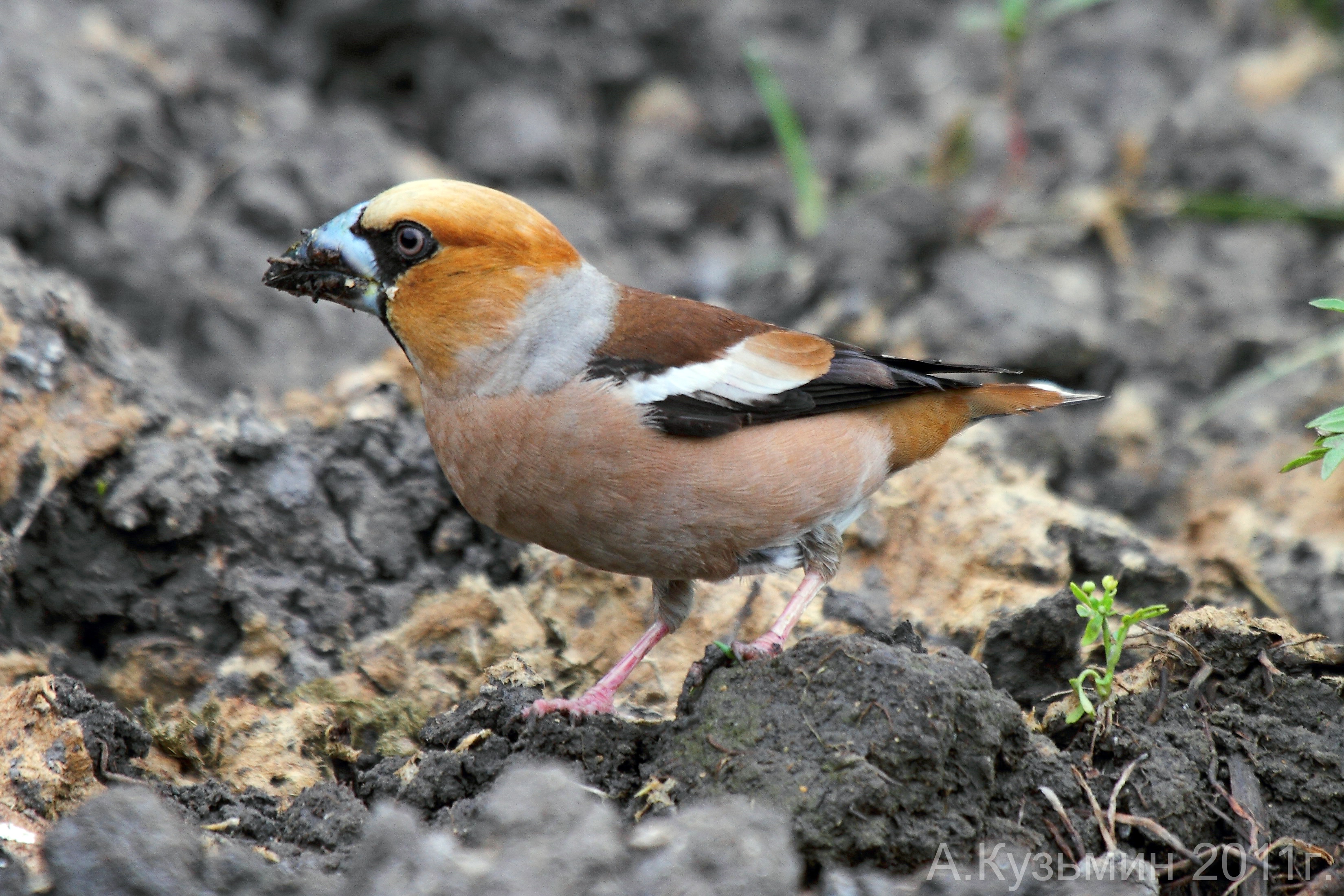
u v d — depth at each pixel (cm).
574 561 1134
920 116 2083
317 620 1076
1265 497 1389
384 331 1559
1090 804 837
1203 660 938
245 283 1548
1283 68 2005
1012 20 1794
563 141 1945
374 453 1154
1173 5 2178
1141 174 1883
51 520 1063
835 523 1019
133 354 1217
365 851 684
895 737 785
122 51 1708
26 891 701
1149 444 1519
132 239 1523
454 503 1148
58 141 1530
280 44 1956
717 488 930
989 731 811
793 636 1102
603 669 1101
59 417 1095
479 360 922
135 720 963
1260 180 1836
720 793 791
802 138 2080
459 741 914
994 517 1184
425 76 1972
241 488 1118
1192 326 1645
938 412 1074
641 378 923
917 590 1161
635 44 2114
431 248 918
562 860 667
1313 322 1636
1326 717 912
